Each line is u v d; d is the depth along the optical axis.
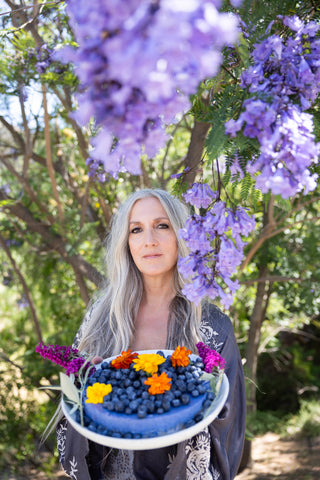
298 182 0.74
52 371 3.41
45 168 3.22
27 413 3.48
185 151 3.60
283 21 0.86
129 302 1.57
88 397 1.06
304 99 0.79
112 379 1.13
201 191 0.97
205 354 1.19
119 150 0.62
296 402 5.31
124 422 0.97
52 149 3.28
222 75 0.96
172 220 1.49
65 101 2.35
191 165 2.15
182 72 0.52
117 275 1.61
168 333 1.51
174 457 1.27
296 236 3.56
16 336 4.27
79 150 3.03
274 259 3.42
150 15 0.49
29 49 2.01
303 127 0.74
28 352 3.56
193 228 0.86
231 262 0.83
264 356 5.59
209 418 0.97
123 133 0.57
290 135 0.71
